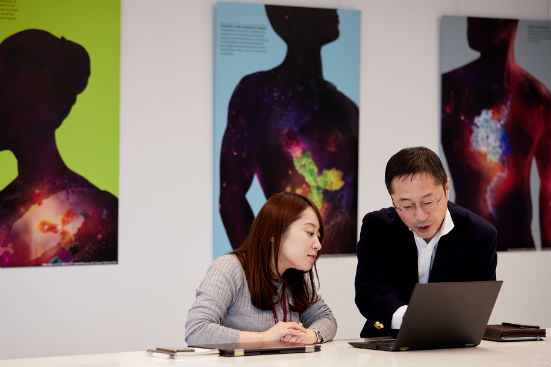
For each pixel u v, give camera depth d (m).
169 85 4.32
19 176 4.06
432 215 2.45
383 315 2.55
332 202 4.54
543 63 4.91
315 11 4.52
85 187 4.16
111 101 4.20
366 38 4.65
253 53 4.41
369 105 4.65
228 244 4.35
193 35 4.36
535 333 2.69
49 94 4.11
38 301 4.10
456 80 4.77
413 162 2.40
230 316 2.69
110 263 4.21
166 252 4.30
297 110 4.48
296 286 2.77
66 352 4.14
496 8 4.87
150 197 4.28
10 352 4.05
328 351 2.32
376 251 2.73
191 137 4.35
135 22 4.27
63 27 4.13
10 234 4.04
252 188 4.39
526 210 4.87
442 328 2.36
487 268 2.68
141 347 4.26
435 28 4.77
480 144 4.80
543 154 4.89
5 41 4.04
